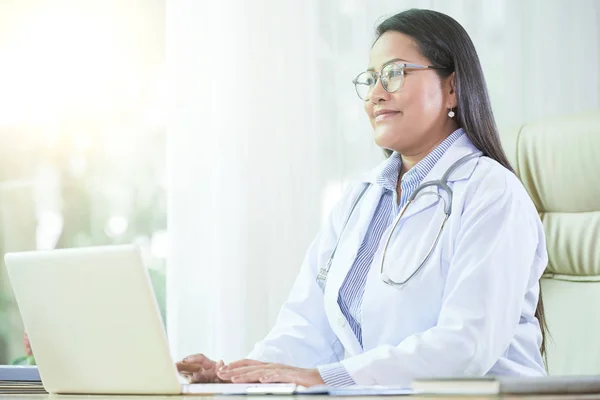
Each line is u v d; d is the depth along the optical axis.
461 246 1.80
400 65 2.00
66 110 3.69
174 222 3.19
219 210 3.20
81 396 1.47
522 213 1.83
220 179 3.21
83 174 3.83
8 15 3.58
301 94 3.27
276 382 1.62
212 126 3.22
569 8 3.41
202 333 3.19
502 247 1.76
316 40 3.29
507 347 1.78
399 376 1.65
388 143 2.03
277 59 3.26
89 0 3.66
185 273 3.19
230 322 3.18
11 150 3.71
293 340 2.06
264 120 3.24
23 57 3.62
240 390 1.41
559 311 2.16
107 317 1.41
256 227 3.22
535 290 1.90
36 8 3.62
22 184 3.77
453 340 1.67
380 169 2.12
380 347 1.70
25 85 3.63
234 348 3.18
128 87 3.72
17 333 3.88
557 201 2.23
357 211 2.11
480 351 1.68
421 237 1.90
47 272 1.47
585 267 2.16
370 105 2.06
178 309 3.17
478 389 1.14
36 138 3.72
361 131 3.29
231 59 3.24
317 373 1.65
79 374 1.50
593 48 3.41
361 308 1.91
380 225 2.03
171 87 3.22
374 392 1.32
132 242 3.91
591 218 2.18
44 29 3.62
